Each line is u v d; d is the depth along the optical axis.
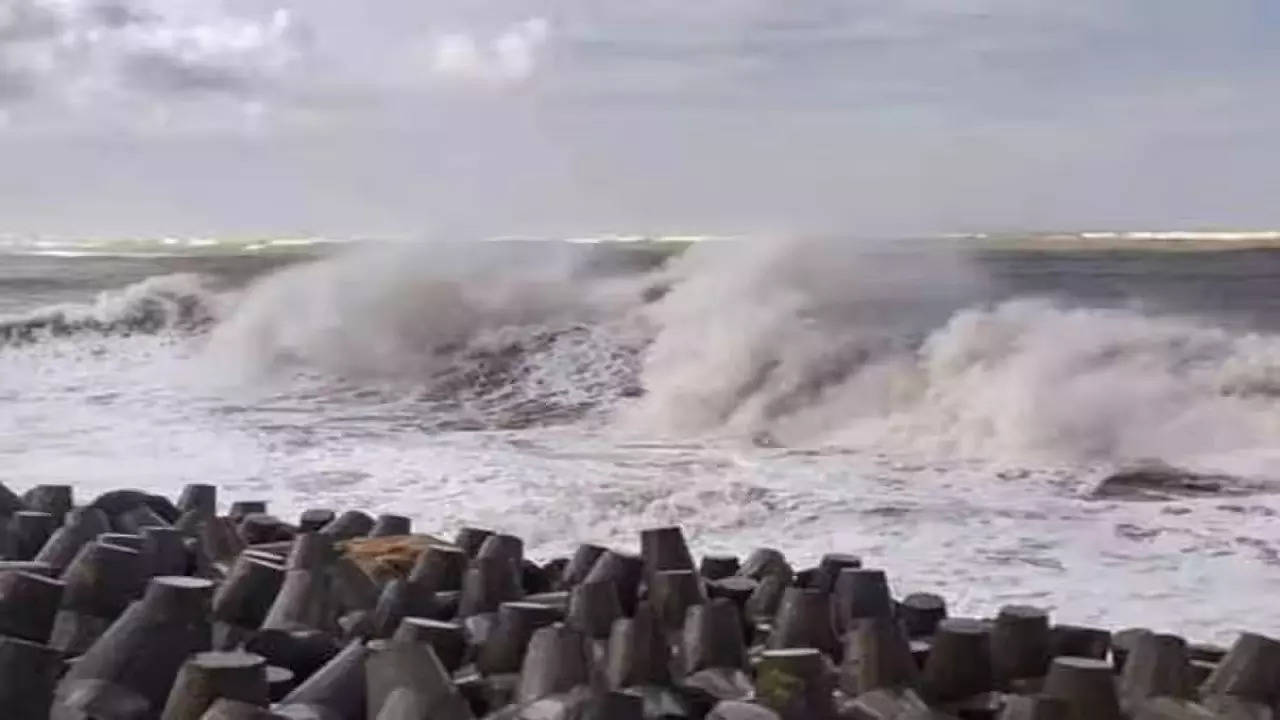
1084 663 5.65
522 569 7.70
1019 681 6.24
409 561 7.77
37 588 6.25
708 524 13.95
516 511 14.20
